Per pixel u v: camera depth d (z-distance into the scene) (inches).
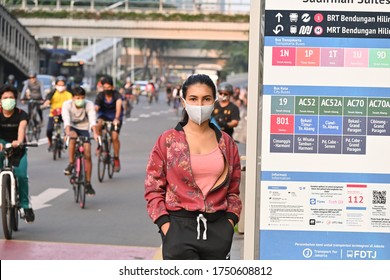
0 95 780.0
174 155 416.5
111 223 879.1
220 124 1046.4
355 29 430.0
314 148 431.8
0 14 4439.0
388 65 430.0
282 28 430.6
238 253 686.5
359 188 431.8
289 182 432.8
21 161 796.0
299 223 433.7
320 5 429.7
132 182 1244.5
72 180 1004.6
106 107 1275.8
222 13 5059.1
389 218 432.5
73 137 1008.2
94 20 5167.3
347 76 430.6
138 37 5152.6
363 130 431.2
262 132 432.1
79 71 5423.2
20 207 808.9
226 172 419.8
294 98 431.2
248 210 435.5
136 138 2165.4
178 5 5285.4
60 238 788.0
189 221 414.9
